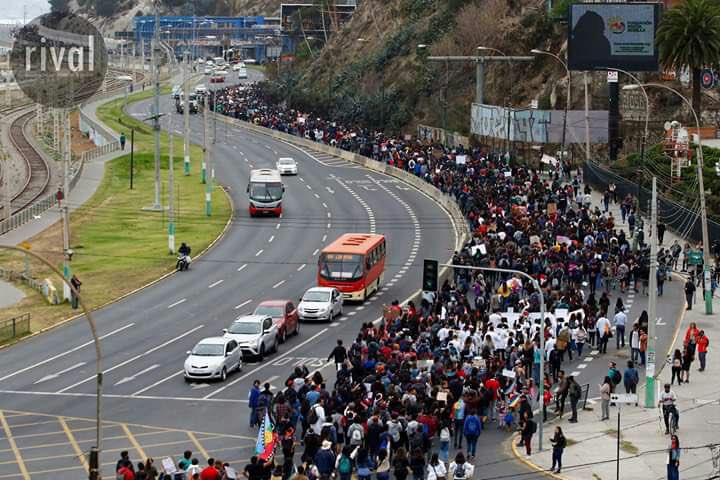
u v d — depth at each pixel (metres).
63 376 60.53
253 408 50.50
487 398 50.78
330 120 188.38
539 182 102.88
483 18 173.62
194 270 88.25
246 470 40.50
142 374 60.53
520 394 50.56
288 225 106.06
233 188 127.69
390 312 65.31
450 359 51.91
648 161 109.00
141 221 108.88
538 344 57.03
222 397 55.94
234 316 73.50
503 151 136.75
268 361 62.72
